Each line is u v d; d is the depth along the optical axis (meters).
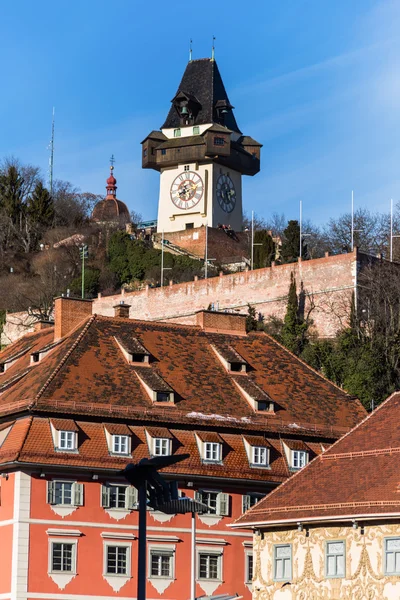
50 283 191.38
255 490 94.12
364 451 78.06
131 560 89.94
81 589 88.31
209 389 97.88
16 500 87.81
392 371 132.75
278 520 77.25
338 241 198.62
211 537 92.25
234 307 155.88
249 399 97.75
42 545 87.81
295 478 80.12
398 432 77.88
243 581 92.81
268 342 106.44
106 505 89.81
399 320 137.00
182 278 192.38
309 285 148.38
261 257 194.50
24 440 88.38
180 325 104.38
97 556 89.12
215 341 104.25
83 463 89.00
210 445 93.00
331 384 103.44
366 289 144.38
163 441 91.81
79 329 101.31
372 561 73.06
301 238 180.50
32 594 86.94
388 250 186.38
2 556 88.62
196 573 91.50
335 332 144.38
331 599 74.94
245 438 94.75
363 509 72.94
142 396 94.25
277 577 78.44
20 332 177.50
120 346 98.62
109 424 91.25
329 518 74.50
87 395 92.19
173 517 91.81
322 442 97.69
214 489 92.75
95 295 193.00
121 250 199.38
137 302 167.50
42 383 92.50
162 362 99.12
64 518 88.62
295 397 100.25
